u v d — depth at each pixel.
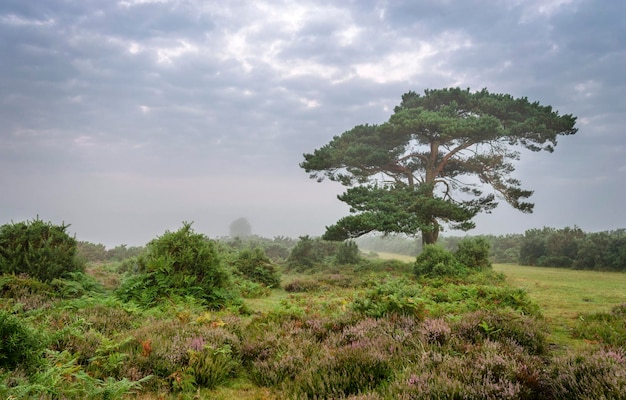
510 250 35.84
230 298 9.91
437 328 5.78
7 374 3.42
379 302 7.61
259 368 4.77
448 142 24.62
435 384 3.75
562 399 3.78
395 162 26.14
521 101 24.00
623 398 3.33
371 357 4.64
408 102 27.66
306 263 23.92
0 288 8.05
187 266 10.04
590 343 6.32
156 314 7.68
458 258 18.81
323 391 3.95
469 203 25.27
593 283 16.09
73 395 3.49
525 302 9.12
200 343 5.17
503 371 4.16
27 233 10.49
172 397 4.04
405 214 19.73
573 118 22.77
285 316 7.34
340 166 26.36
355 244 24.80
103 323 6.28
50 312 6.73
